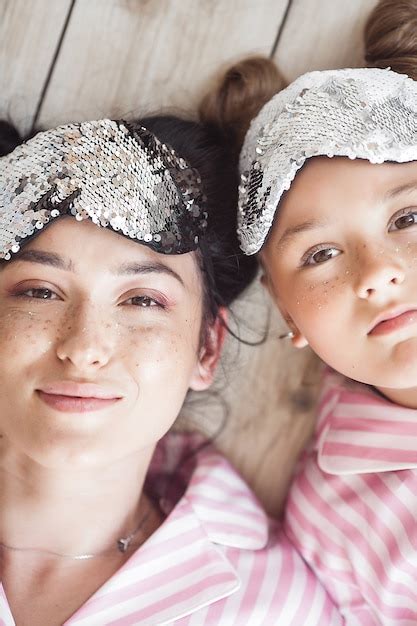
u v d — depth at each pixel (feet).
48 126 3.58
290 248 3.01
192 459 3.64
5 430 2.94
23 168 2.92
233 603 3.10
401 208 2.87
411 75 3.25
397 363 2.91
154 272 2.93
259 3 3.60
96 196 2.86
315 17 3.59
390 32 3.31
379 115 2.92
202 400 3.71
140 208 2.89
